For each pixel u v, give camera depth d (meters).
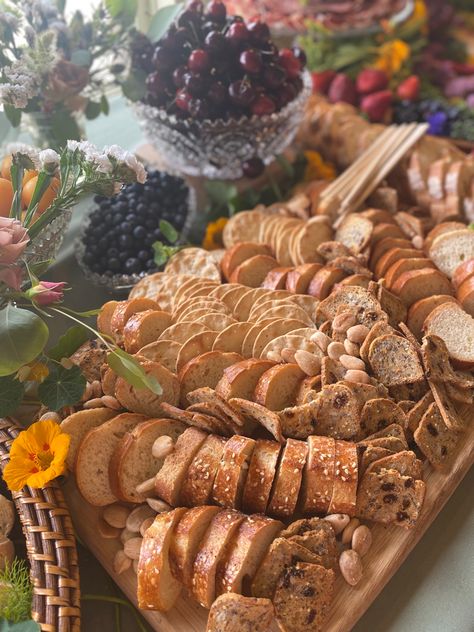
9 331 0.58
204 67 0.84
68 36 0.87
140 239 0.86
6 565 0.59
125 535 0.63
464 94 1.28
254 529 0.56
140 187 0.89
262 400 0.65
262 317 0.74
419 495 0.61
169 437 0.63
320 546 0.58
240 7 1.27
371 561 0.60
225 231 0.89
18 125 0.85
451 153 0.98
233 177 0.99
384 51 1.26
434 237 0.85
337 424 0.64
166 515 0.58
